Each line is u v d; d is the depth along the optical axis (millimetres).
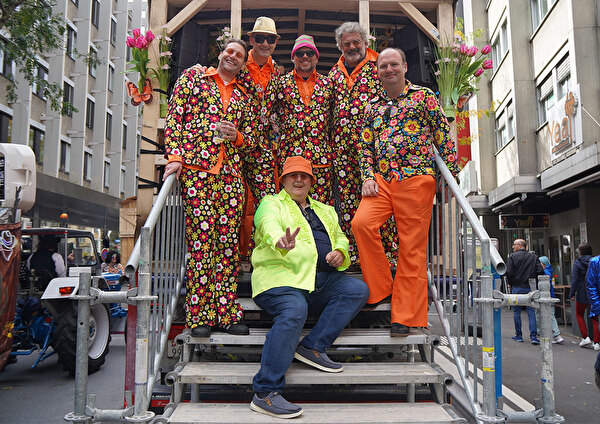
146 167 4324
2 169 4797
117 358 7129
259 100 3617
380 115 3297
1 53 19078
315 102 3689
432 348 3154
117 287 9883
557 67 13180
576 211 13023
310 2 4816
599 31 11398
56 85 12742
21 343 5973
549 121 13297
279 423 2416
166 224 3340
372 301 3205
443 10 4797
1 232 4738
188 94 3236
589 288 6426
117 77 29969
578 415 4445
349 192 3773
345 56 3777
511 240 18156
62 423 4203
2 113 19438
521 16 15438
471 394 2602
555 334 8195
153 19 4562
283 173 3295
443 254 3316
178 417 2488
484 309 2416
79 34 26531
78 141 26125
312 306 3162
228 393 3264
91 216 29656
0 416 4414
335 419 2475
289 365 2699
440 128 3189
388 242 3629
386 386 3369
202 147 3166
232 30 4590
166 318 3100
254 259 3109
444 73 4613
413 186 3115
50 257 6344
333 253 3072
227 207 3217
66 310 5570
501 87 17297
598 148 9516
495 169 18781
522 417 2387
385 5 4820
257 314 3684
